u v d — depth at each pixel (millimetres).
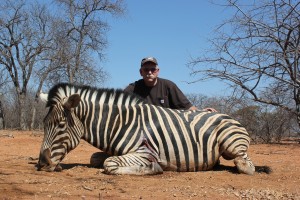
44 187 4027
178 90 6367
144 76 6234
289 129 15742
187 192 3992
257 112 13922
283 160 7605
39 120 32188
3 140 12461
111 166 4879
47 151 5094
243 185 4551
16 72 31797
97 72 31359
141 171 4953
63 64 31125
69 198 3566
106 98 5430
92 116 5305
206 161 5438
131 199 3617
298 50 9164
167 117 5414
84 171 5203
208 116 5633
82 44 31953
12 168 5445
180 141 5309
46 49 31031
